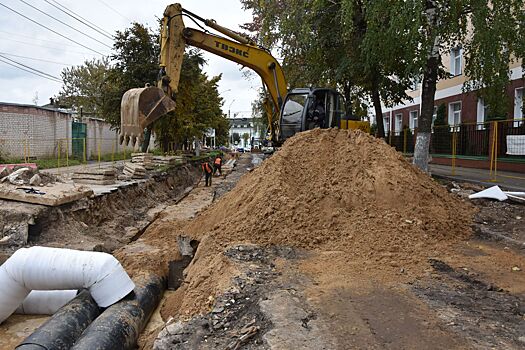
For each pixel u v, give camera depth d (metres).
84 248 7.89
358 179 6.56
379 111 16.50
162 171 18.28
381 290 4.24
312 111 11.08
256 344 3.41
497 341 3.25
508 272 4.81
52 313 5.43
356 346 3.20
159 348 3.64
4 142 19.88
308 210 6.15
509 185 10.55
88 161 25.62
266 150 12.95
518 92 15.30
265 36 14.97
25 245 7.70
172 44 9.48
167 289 6.74
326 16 13.67
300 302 3.99
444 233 6.02
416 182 6.66
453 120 21.19
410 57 10.30
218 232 6.21
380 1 10.21
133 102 8.09
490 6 10.30
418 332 3.40
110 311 4.77
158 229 9.04
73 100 45.91
